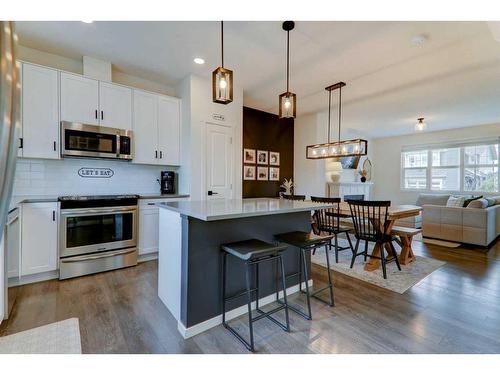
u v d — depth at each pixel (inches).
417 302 90.1
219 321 76.6
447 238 178.7
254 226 85.9
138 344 66.3
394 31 96.7
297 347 65.7
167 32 101.0
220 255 77.1
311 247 81.5
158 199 134.1
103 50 116.1
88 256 112.9
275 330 73.4
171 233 80.9
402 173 302.4
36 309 82.5
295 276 99.7
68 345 65.3
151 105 140.7
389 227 122.4
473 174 250.2
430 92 160.6
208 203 94.0
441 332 72.1
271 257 75.2
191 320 70.6
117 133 127.0
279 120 222.2
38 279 104.8
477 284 105.7
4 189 52.3
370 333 71.7
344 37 101.7
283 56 118.1
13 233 95.7
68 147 113.7
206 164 149.7
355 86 152.1
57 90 112.6
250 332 65.4
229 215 64.9
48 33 102.4
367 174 315.0
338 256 146.3
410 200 294.4
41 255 103.1
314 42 105.7
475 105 185.3
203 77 146.8
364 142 136.9
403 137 300.2
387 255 145.3
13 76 54.0
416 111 201.9
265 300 89.0
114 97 128.1
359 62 122.6
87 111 120.0
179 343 67.1
